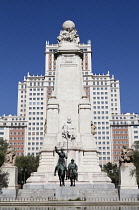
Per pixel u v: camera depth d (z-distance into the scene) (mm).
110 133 171500
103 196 45656
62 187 42062
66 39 71000
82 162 59750
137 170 48750
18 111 182000
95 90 176750
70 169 45094
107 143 170500
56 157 59500
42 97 177125
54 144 61094
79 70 68312
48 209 29609
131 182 47438
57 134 62219
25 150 170500
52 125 63281
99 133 172250
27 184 54625
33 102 177125
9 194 45469
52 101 65000
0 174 47750
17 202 36250
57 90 66312
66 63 68375
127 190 45312
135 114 173500
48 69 179500
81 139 61812
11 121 174000
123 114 173875
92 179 56281
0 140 64188
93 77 178875
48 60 180250
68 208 30812
